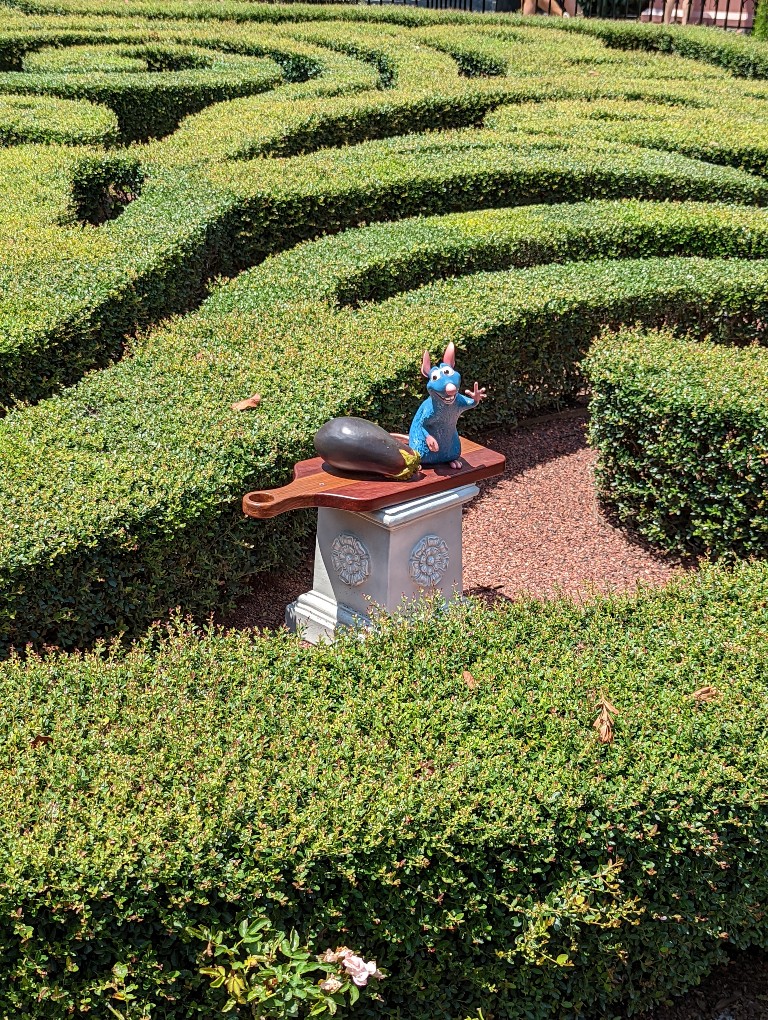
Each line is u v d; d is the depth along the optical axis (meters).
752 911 3.84
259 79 14.54
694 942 3.80
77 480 5.32
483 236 9.06
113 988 3.15
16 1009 3.12
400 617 4.61
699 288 8.49
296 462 5.80
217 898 3.24
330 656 4.24
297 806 3.43
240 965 3.16
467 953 3.50
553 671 4.14
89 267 7.85
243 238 9.63
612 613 4.67
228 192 9.58
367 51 16.89
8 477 5.31
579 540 6.96
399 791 3.50
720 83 15.52
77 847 3.18
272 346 6.91
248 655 4.25
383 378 6.55
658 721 3.89
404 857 3.38
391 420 6.71
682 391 6.48
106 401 6.15
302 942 3.32
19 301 7.21
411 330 7.34
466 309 7.81
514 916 3.48
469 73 17.30
